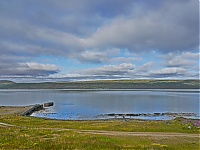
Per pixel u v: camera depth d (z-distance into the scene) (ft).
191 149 95.09
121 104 468.75
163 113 327.67
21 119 218.18
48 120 223.71
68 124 187.73
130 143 107.34
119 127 161.89
